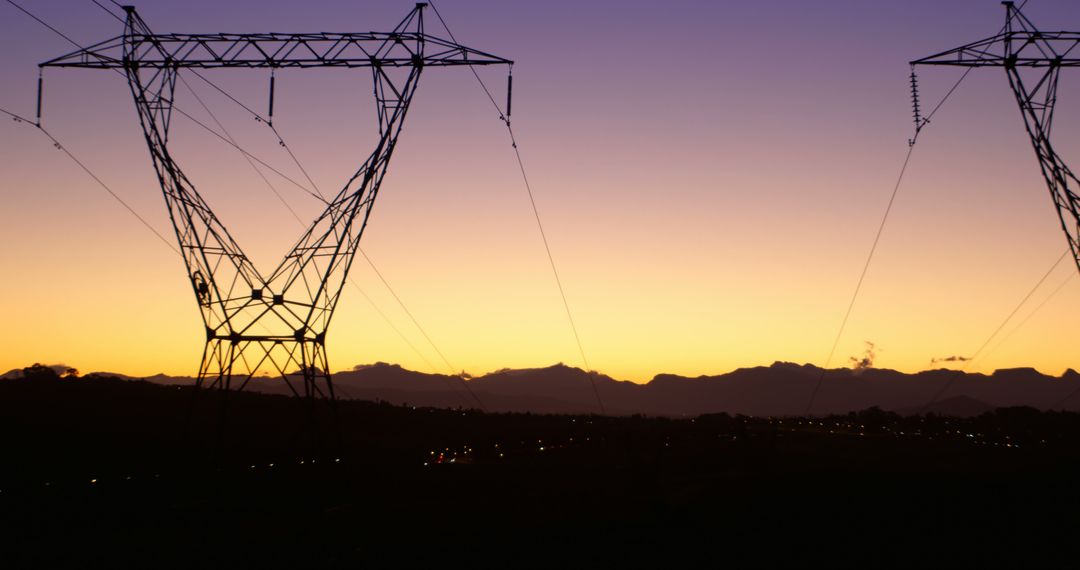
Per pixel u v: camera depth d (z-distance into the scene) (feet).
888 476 141.59
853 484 134.82
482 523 112.68
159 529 104.78
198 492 135.03
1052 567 91.20
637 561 95.91
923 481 137.18
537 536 106.01
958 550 98.63
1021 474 143.33
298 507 123.44
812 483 135.95
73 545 94.17
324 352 129.90
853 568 92.58
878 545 101.45
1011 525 108.78
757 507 121.08
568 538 104.99
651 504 126.41
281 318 126.21
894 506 120.26
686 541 103.96
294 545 98.22
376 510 119.96
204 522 110.22
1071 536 102.83
